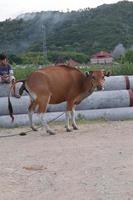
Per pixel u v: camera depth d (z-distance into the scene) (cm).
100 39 8088
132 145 1062
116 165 868
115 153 978
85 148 1046
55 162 916
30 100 1390
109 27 8362
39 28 10300
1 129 1452
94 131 1307
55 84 1311
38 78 1302
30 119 1355
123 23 8475
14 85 1377
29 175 825
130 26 8400
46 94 1298
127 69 2038
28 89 1316
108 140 1143
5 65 1517
